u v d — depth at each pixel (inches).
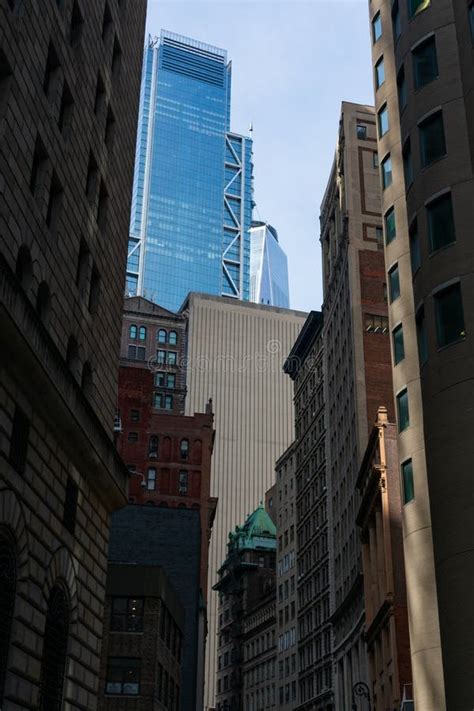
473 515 1293.1
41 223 1116.5
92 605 1275.8
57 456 1132.5
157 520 3383.4
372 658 2751.0
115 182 1534.2
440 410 1405.0
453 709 1229.7
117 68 1592.0
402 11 1818.4
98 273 1403.8
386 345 3432.6
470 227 1472.7
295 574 4530.0
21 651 964.6
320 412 4291.3
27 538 1001.5
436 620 1529.3
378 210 3841.0
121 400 4488.2
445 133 1587.1
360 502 3149.6
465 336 1405.0
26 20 1081.4
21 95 1056.2
